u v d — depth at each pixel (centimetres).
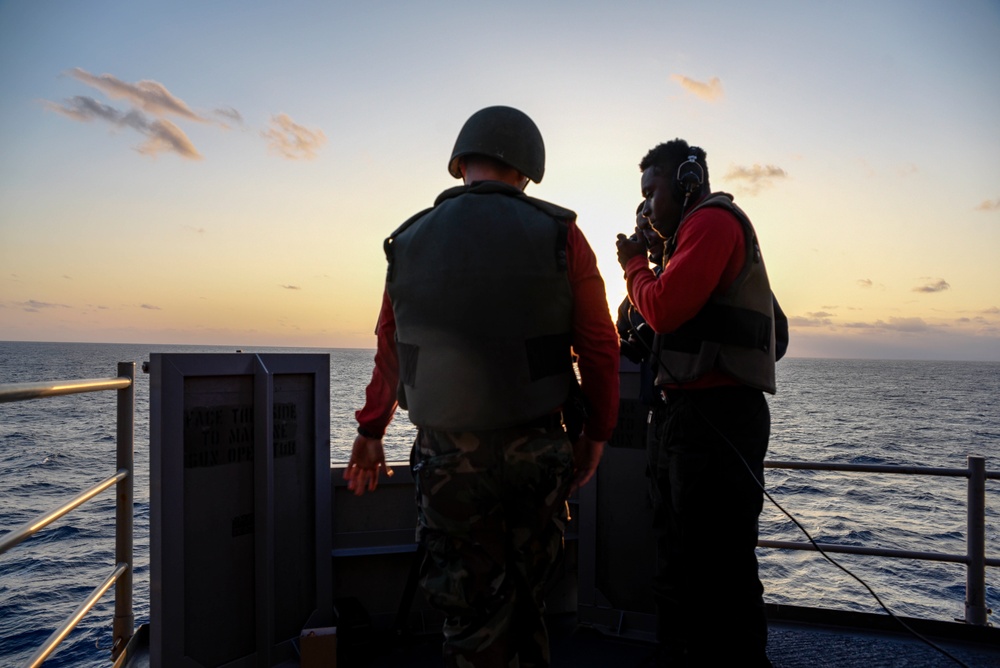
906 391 15700
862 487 4419
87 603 217
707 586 195
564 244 147
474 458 143
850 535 3155
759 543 304
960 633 267
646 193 225
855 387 17338
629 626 271
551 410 147
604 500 277
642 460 272
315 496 260
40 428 7350
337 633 240
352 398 10050
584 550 276
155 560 216
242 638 238
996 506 4112
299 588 257
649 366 221
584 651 255
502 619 144
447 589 145
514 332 143
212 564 230
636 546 272
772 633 272
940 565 2700
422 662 245
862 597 2312
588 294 150
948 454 5669
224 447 235
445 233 148
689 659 199
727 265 191
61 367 17488
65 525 3191
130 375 254
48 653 193
